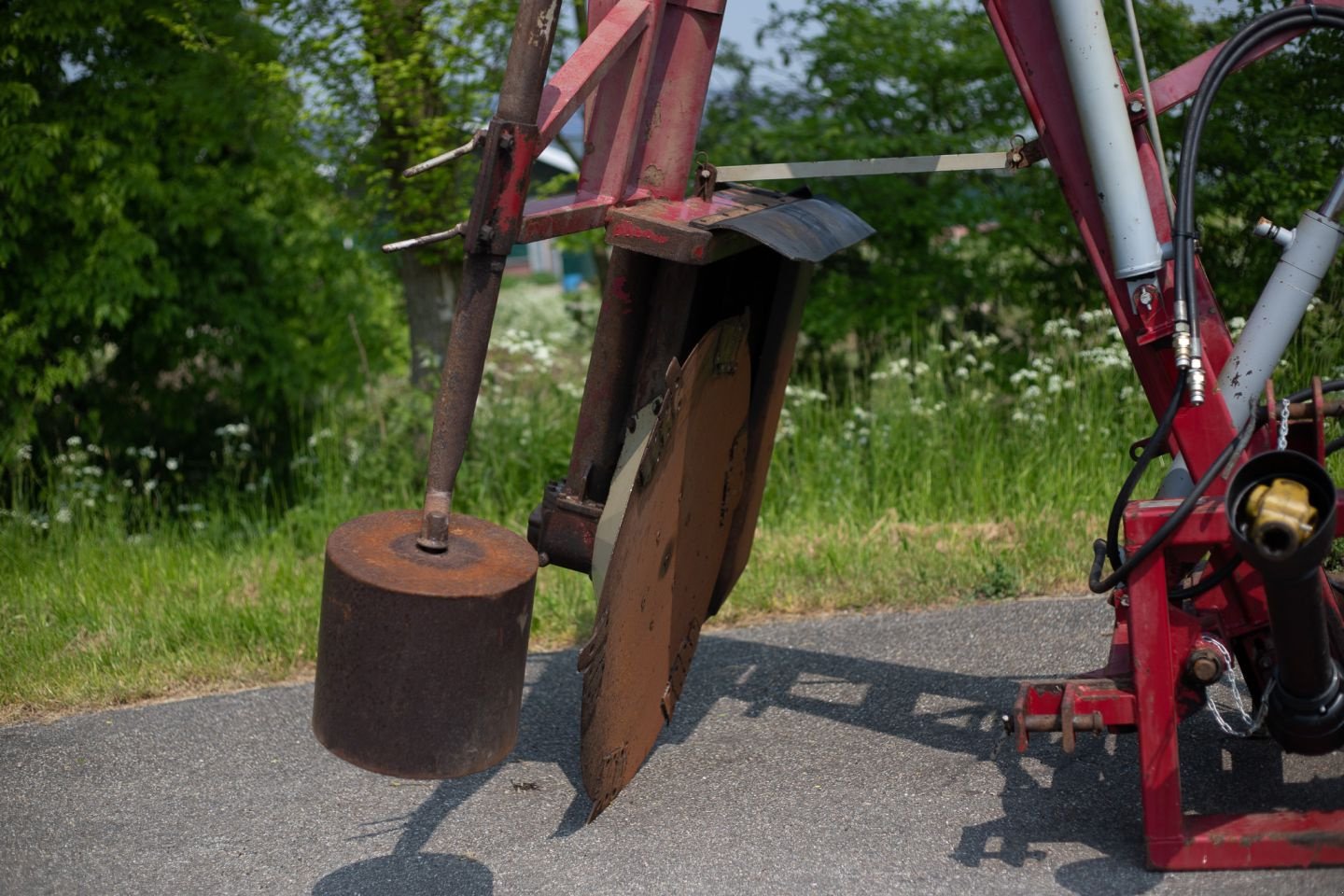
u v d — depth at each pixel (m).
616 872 3.26
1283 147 7.16
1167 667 2.99
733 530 3.94
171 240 8.78
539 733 4.23
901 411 7.20
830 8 8.67
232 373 9.34
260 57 8.19
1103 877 3.04
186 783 3.93
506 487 7.62
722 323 3.17
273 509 8.48
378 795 3.79
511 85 2.63
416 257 8.80
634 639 3.11
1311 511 2.52
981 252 8.60
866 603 5.29
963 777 3.66
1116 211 3.11
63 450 9.16
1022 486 6.41
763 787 3.69
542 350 8.18
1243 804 3.36
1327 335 6.47
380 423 8.16
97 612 5.71
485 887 3.22
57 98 8.42
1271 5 7.32
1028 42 3.27
